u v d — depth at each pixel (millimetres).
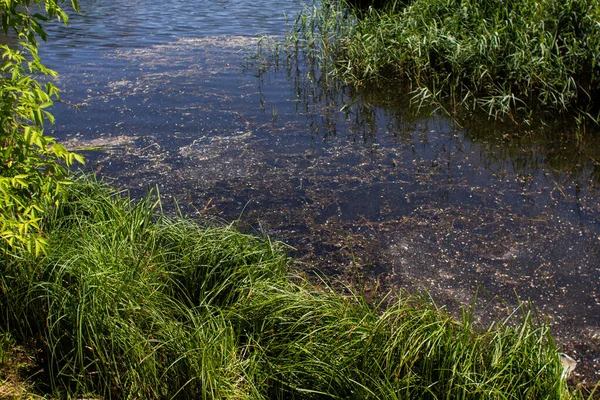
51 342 3047
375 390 2732
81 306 2975
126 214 4090
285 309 3191
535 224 4793
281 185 5480
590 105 6992
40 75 8594
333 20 9641
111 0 14609
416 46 8000
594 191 5312
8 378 2936
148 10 13461
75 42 10492
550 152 6125
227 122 7051
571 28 7238
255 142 6469
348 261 4344
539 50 7211
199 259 3727
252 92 8141
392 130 6820
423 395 2760
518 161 5941
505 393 2637
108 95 7871
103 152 6156
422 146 6367
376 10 9602
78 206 4180
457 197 5242
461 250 4469
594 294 3961
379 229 4754
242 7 13789
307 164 5930
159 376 2922
